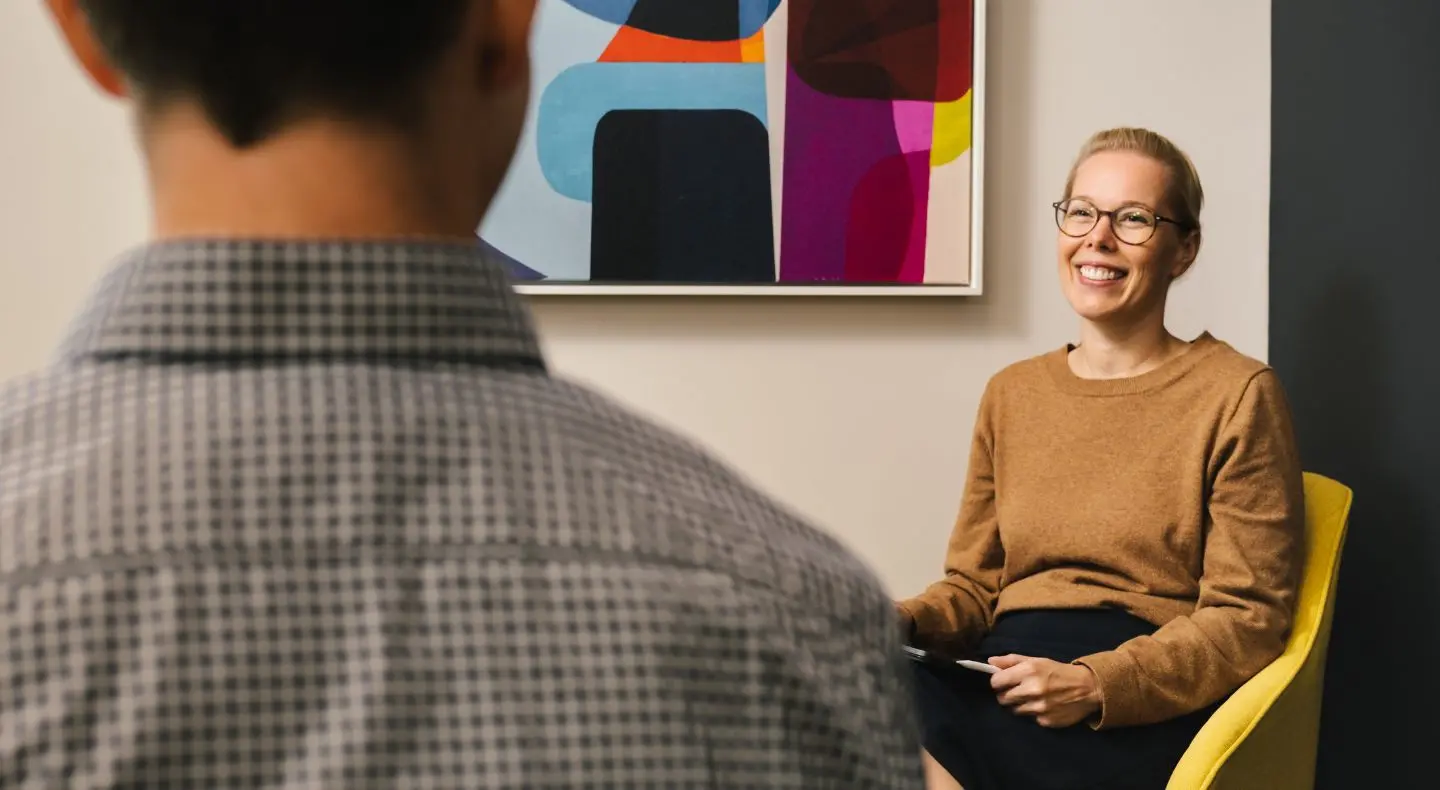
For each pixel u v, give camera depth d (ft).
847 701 1.13
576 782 1.02
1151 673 5.67
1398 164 6.86
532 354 1.19
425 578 1.04
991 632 6.63
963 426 8.09
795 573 1.15
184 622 0.99
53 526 1.00
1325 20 7.47
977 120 7.91
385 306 1.11
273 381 1.07
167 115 1.12
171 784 0.96
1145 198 6.40
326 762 0.98
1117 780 5.70
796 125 7.92
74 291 7.92
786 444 8.05
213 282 1.08
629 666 1.05
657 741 1.04
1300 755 6.00
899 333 8.07
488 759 1.01
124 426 1.05
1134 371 6.55
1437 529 6.56
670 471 1.18
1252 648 5.80
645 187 7.91
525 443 1.11
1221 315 8.17
